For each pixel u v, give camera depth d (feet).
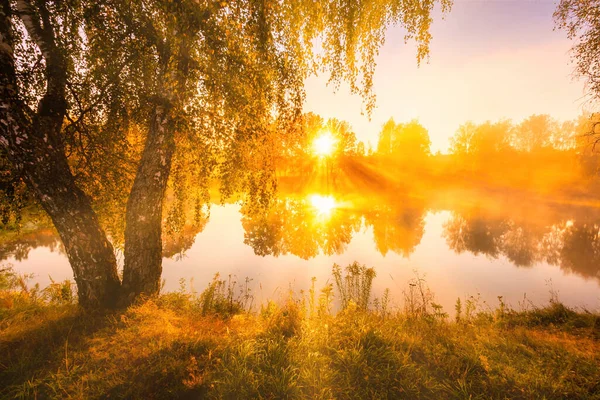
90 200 17.34
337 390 9.80
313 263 39.22
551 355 12.96
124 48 12.11
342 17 16.79
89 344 12.19
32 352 11.46
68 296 19.80
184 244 47.39
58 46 11.98
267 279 32.27
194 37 12.30
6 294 19.30
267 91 14.32
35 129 12.78
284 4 14.30
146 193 15.93
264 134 15.06
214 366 10.77
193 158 15.66
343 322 14.96
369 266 38.96
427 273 36.73
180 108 13.20
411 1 17.06
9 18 11.73
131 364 10.82
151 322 13.99
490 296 30.01
